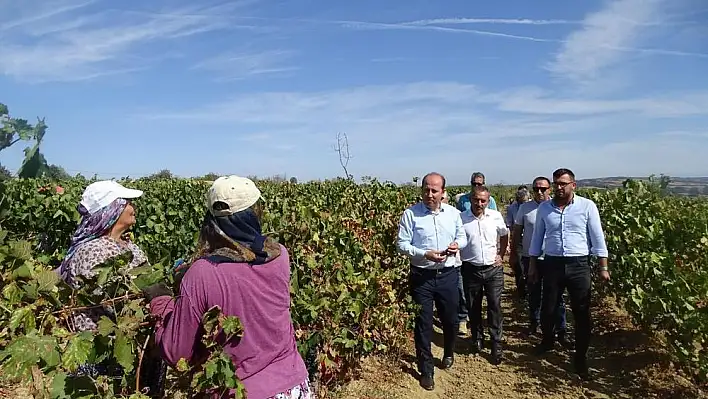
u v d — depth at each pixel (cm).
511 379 601
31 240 823
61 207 859
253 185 240
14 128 144
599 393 564
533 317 756
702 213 896
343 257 584
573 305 597
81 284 244
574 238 589
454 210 583
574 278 589
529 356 669
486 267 648
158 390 256
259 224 243
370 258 630
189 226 1019
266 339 232
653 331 615
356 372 556
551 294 614
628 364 630
